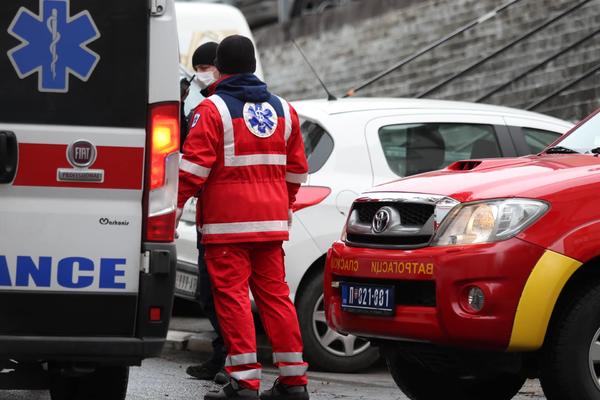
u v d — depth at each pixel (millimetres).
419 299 9406
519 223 9031
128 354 8500
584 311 9086
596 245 9031
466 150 13531
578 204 9117
